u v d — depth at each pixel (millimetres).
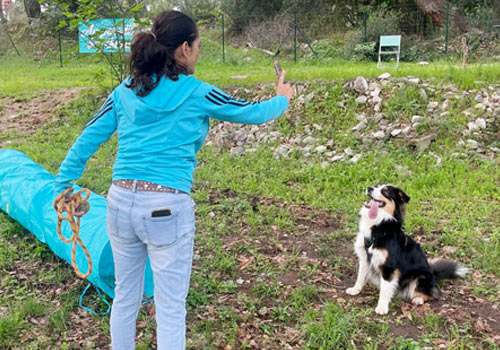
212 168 8234
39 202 5141
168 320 2723
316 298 4406
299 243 5531
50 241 4742
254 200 6816
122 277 2842
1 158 6426
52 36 22266
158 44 2613
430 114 8930
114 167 2719
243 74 13930
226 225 5949
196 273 4766
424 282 4320
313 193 6969
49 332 3814
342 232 5719
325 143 8766
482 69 10273
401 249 4230
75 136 10156
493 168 7551
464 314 4125
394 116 8945
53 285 4527
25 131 10508
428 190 6992
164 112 2582
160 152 2588
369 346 3635
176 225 2617
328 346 3664
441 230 5793
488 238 5551
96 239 4137
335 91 9828
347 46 18234
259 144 9094
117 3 12031
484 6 19203
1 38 22562
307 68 14523
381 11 19391
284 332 3887
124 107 2674
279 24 21359
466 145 8133
